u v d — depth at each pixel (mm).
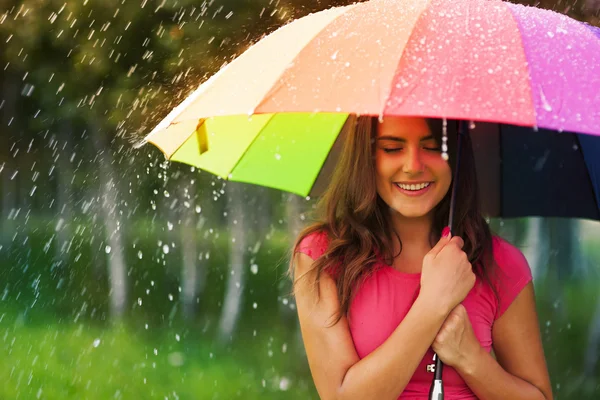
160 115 17031
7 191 44000
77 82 18953
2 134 30844
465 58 3289
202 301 26766
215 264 30219
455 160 4004
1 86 27891
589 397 17453
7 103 28875
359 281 3949
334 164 4664
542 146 4762
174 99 16844
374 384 3758
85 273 29703
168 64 16328
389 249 4023
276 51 3639
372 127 3947
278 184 4719
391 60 3299
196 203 28297
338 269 4004
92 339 21375
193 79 16422
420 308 3789
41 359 19328
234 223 24406
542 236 25688
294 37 3664
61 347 20484
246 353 20656
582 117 3197
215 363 19781
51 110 20625
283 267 25234
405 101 3141
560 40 3488
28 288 28375
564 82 3299
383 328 3947
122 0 16641
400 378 3760
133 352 20281
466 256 3883
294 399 17172
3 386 17453
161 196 29281
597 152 4605
